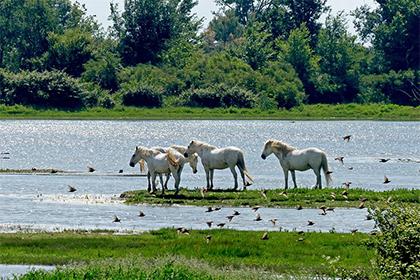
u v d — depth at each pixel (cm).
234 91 12544
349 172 6031
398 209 2339
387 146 8700
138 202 4284
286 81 13162
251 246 3012
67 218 3847
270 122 11775
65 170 6075
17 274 2667
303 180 5484
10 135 9681
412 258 2242
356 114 12875
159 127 10762
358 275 2297
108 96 12400
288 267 2723
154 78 12769
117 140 9156
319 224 3597
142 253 2953
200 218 3800
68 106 12262
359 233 3247
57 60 13100
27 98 12231
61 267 2641
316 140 9331
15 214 3975
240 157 4606
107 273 2417
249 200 4212
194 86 12750
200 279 2400
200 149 4666
